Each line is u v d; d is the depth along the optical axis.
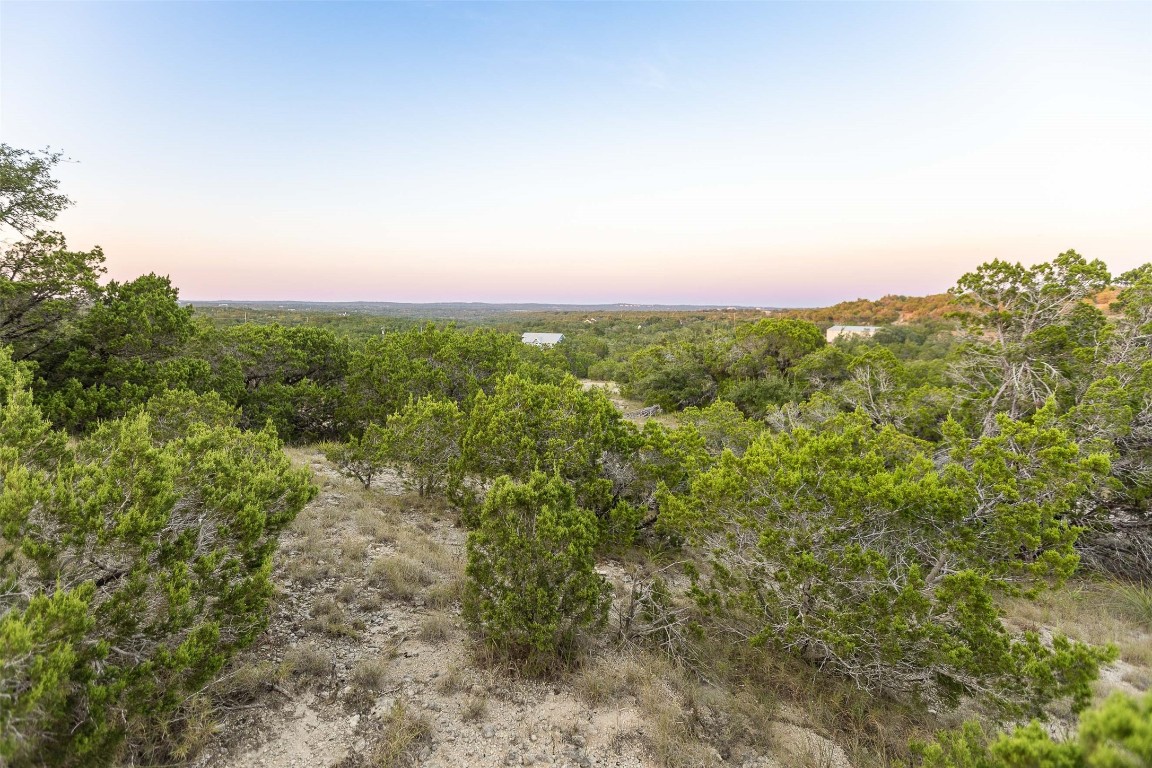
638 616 5.65
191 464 4.19
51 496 3.28
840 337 40.03
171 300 12.57
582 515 4.99
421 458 9.05
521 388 8.44
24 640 2.48
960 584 4.12
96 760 2.84
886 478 4.80
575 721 4.05
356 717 3.83
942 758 3.30
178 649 3.18
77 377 10.81
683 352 25.94
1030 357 10.84
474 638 4.92
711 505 5.50
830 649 4.77
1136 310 10.20
